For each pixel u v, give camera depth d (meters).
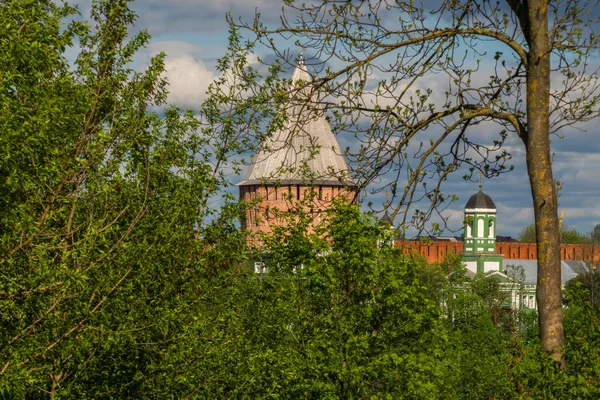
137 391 23.81
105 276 21.28
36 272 18.23
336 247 27.89
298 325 28.17
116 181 23.91
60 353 20.91
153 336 24.05
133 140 24.36
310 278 26.81
